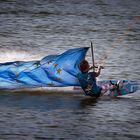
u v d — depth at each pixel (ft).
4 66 128.98
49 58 129.49
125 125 106.22
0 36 195.52
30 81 127.75
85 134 100.73
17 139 97.45
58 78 127.13
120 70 151.23
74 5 265.34
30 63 129.29
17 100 120.57
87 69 125.29
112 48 180.34
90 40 192.54
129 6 268.41
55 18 232.53
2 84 128.16
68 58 128.16
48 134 100.17
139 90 132.46
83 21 228.02
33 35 198.29
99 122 107.55
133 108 117.60
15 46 180.04
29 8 254.47
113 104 120.26
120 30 212.02
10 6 257.96
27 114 110.93
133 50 177.88
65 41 189.78
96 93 125.49
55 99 122.52
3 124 104.83
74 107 116.88
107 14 246.47
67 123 106.42
